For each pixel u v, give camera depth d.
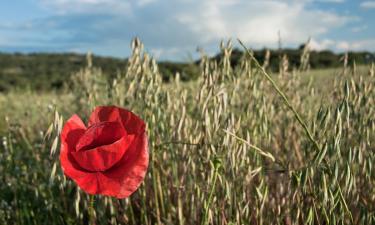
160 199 2.71
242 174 2.50
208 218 2.15
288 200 2.48
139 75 2.63
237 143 2.30
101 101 4.24
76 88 4.98
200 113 2.63
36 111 5.67
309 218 2.02
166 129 2.76
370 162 2.21
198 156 2.66
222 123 2.49
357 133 2.59
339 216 2.01
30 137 4.71
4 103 7.02
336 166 1.90
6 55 43.72
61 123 2.22
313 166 1.90
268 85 3.39
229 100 2.75
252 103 2.82
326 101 3.16
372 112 2.56
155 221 2.83
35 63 41.00
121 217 2.78
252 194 2.74
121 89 3.46
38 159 3.49
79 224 2.80
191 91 3.52
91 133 1.69
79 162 1.67
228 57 2.62
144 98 2.61
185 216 2.72
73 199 3.00
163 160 2.82
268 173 2.90
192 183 2.64
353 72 2.77
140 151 1.67
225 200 2.41
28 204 3.14
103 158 1.64
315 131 2.37
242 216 2.35
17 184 3.29
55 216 2.95
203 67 2.89
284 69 3.52
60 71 36.28
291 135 3.37
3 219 2.94
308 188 2.24
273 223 2.50
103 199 2.66
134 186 1.65
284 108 3.38
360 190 2.63
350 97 2.52
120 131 1.69
